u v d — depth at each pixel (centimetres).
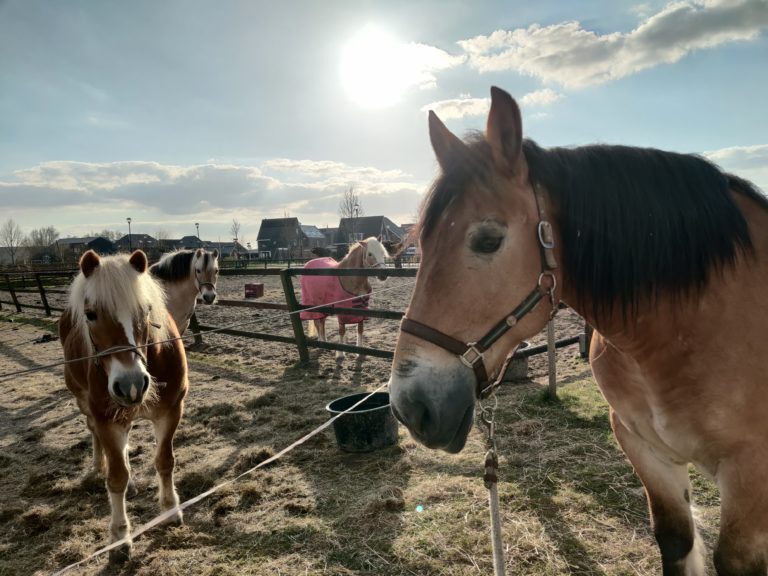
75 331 365
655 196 167
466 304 156
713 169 177
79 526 337
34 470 434
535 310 162
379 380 643
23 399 646
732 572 163
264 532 312
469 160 161
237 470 402
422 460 393
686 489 202
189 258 712
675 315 167
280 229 6638
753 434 160
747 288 164
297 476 386
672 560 196
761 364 158
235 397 596
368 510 322
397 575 262
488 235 154
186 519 337
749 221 178
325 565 276
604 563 256
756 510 160
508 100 155
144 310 304
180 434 489
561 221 169
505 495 326
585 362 637
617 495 315
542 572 254
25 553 313
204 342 970
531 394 512
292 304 757
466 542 281
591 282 169
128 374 282
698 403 167
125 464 316
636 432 198
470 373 158
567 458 369
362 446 414
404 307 1257
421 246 169
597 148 181
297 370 719
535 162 168
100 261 306
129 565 291
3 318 1442
